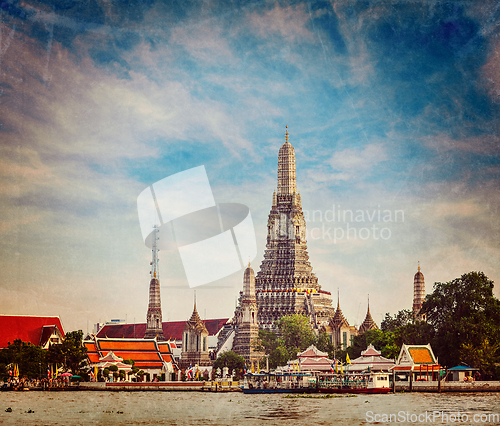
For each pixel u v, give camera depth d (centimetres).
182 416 11969
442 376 16475
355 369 17525
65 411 12825
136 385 18762
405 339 18062
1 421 11500
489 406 12444
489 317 16588
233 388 18238
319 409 12500
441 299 16988
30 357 19825
